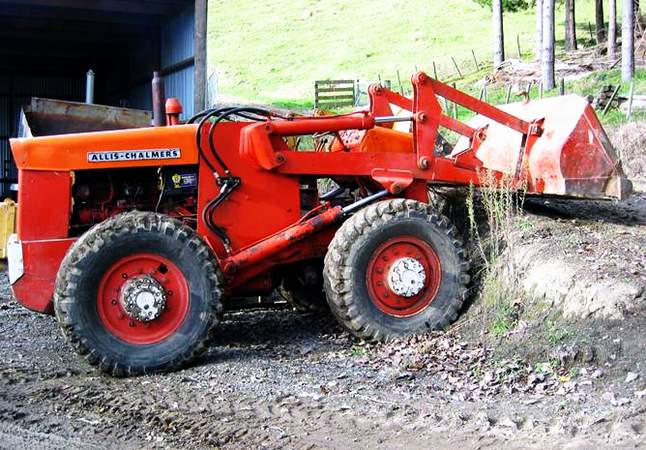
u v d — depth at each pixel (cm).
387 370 640
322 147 865
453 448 482
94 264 651
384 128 798
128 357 651
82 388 616
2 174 2342
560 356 603
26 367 672
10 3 1742
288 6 6462
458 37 4894
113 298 661
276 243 725
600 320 617
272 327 805
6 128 2439
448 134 1437
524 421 518
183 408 565
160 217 670
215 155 723
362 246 705
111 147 704
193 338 666
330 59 4859
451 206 865
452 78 3719
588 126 757
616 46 3309
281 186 741
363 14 5916
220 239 726
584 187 755
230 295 745
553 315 652
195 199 749
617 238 761
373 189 782
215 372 654
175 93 1806
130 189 741
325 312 841
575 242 738
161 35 1902
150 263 669
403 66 4416
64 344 752
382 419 534
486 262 723
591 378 579
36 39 2127
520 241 754
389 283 709
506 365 615
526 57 3847
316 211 752
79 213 729
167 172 733
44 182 693
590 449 467
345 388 599
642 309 608
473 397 570
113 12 1872
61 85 2497
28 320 848
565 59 3356
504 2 3834
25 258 686
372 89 790
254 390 602
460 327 707
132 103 2192
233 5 6719
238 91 4344
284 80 4531
